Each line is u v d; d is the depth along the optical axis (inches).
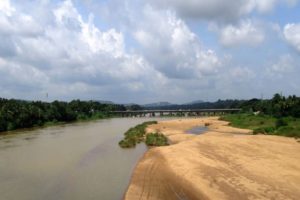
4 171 1393.9
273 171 1176.2
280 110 3631.9
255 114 4439.0
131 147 2054.6
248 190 972.6
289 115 3523.6
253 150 1622.8
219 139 2084.2
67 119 5374.0
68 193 1072.2
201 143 1898.4
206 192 973.8
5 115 3686.0
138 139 2390.5
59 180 1235.2
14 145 2220.7
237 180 1074.1
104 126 4146.2
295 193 941.2
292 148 1676.9
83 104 6860.2
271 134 2475.4
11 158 1692.9
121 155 1756.9
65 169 1417.3
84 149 1984.5
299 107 3459.6
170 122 4421.8
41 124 4352.9
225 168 1235.9
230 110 7214.6
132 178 1203.2
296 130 2285.9
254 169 1207.6
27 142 2388.0
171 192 1019.3
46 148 2047.2
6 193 1083.3
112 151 1899.6
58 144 2240.4
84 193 1067.3
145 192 1031.6
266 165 1270.9
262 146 1743.4
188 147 1756.9
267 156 1451.8
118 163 1534.2
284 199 895.1
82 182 1200.2
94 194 1055.0
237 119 4222.4
